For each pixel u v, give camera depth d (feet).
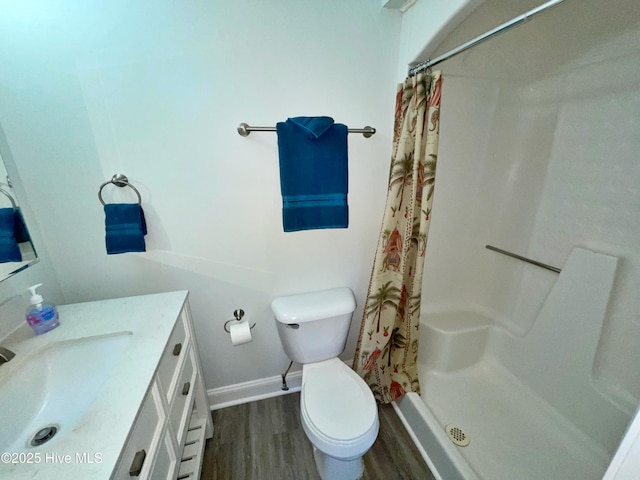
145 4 3.22
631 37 3.53
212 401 5.19
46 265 3.65
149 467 2.28
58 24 3.06
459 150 5.25
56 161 3.43
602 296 3.84
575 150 4.33
